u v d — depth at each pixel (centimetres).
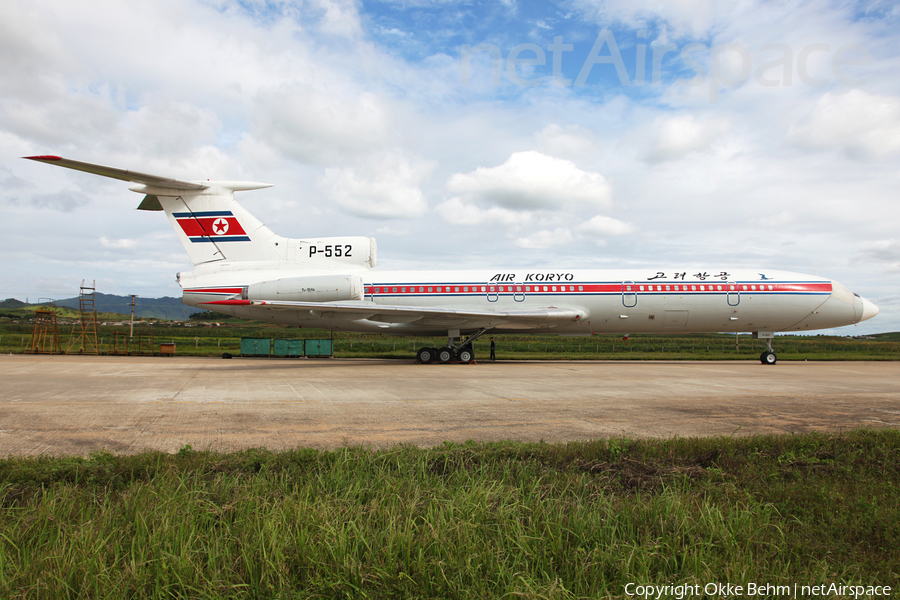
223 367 2169
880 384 1568
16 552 376
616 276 2464
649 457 660
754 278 2467
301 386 1452
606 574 368
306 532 392
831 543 421
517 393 1319
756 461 652
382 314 2344
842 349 4456
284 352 3133
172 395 1256
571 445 693
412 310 2264
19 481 522
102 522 414
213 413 1009
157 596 329
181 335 5653
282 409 1059
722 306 2442
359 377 1723
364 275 2456
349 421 936
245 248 2402
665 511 451
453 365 2358
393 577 348
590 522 425
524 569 367
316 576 347
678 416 1006
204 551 376
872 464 650
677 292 2436
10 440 773
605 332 2556
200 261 2397
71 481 540
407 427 888
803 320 2466
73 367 2123
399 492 486
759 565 380
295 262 2422
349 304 2336
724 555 389
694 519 442
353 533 397
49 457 624
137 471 559
